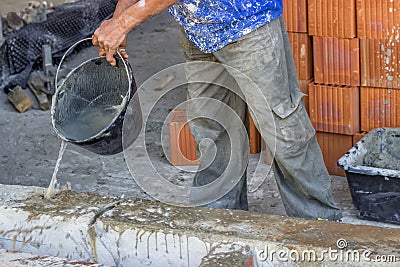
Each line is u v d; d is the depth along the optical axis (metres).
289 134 3.84
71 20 7.30
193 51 3.99
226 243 3.02
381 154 4.56
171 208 3.30
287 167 3.94
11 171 5.20
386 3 4.38
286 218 3.18
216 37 3.72
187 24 3.77
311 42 4.71
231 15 3.65
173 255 3.12
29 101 6.24
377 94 4.62
